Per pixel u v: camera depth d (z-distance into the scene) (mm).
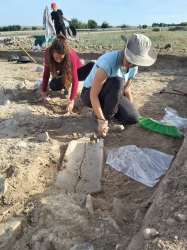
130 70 3104
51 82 4297
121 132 3277
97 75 2824
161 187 1918
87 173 2633
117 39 13438
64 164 2697
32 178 2492
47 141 3137
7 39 14703
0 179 2418
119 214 1979
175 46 9703
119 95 3010
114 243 1715
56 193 2256
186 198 1676
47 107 4113
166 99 4453
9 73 6926
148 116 3760
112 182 2521
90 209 2008
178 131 3111
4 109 4145
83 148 2975
